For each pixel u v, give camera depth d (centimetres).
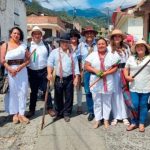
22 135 321
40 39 376
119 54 345
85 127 339
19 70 351
